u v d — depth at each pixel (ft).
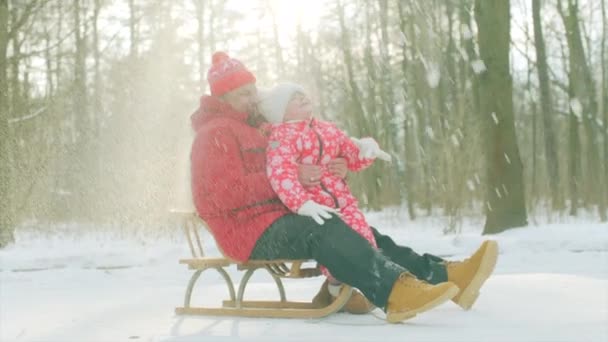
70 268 32.04
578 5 83.30
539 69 82.48
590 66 103.30
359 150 13.99
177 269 30.63
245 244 12.79
